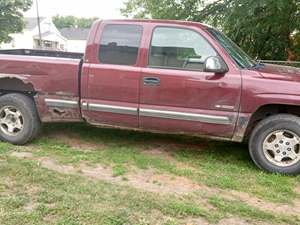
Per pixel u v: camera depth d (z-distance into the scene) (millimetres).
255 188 5012
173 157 6082
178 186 4957
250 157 6129
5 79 6441
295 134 5441
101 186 4734
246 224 4055
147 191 4715
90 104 6062
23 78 6266
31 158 5742
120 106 5938
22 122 6359
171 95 5715
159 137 7062
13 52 7211
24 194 4430
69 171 5309
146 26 5910
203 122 5660
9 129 6426
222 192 4855
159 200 4398
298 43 15312
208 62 5480
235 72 5539
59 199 4320
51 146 6359
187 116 5688
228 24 13188
